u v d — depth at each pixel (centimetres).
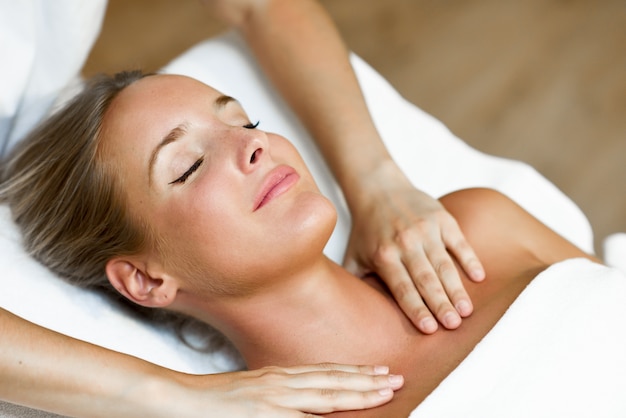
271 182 142
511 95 328
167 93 152
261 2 190
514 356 140
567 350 141
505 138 313
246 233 141
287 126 190
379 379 140
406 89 326
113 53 316
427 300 155
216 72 194
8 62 165
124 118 150
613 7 367
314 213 141
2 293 151
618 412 138
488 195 176
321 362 151
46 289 155
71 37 166
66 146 157
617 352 142
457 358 145
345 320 151
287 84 187
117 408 128
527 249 169
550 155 309
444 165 200
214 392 131
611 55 346
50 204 157
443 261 159
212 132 147
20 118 173
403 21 353
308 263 145
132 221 148
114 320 157
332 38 191
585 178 304
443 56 340
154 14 336
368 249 168
